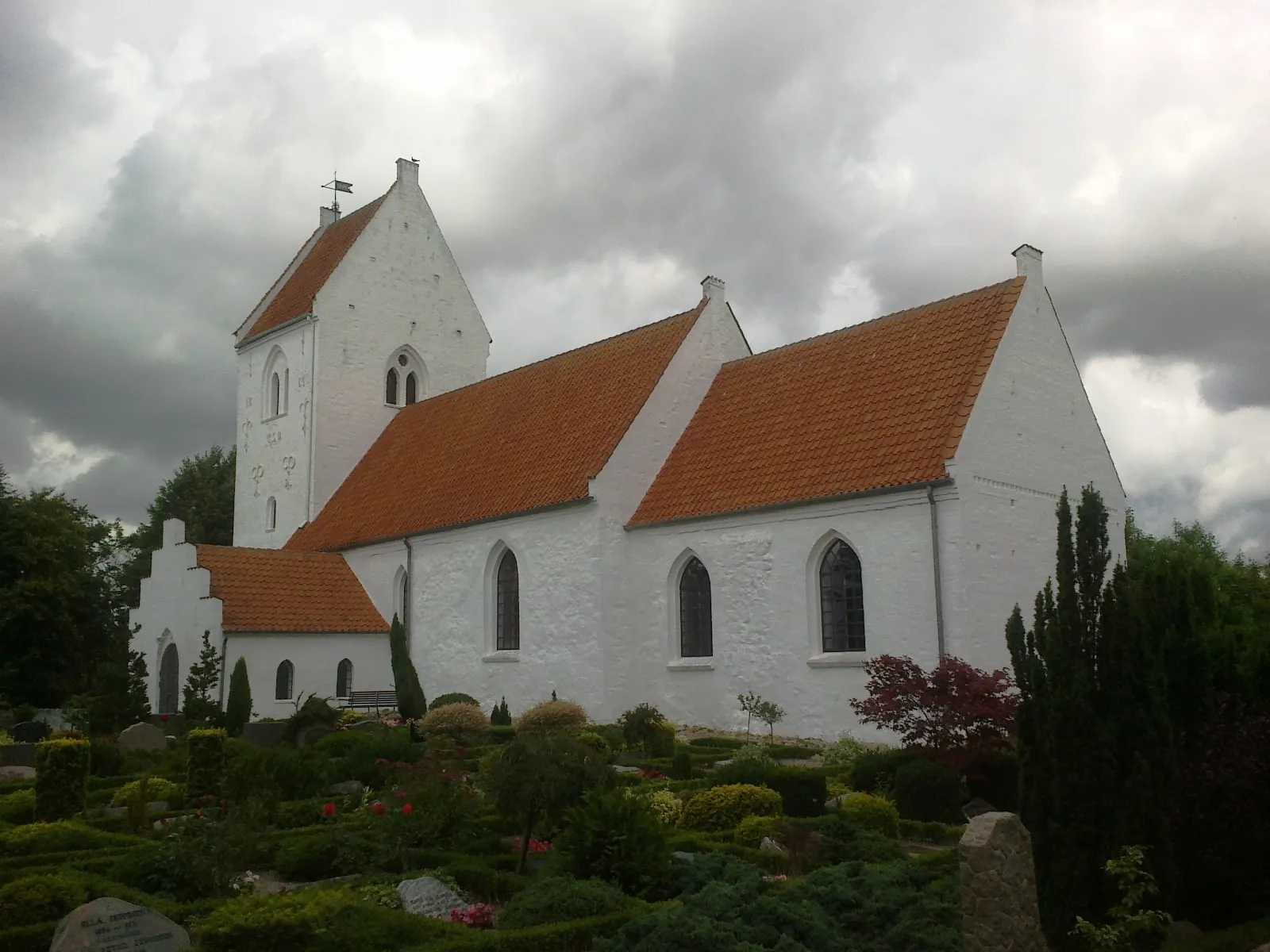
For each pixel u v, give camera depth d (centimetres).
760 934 871
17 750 2431
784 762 2241
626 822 1141
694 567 2833
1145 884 957
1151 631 1237
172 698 3422
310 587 3519
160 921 937
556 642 2989
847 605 2472
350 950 904
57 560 4400
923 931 884
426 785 1379
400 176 4634
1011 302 2562
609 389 3319
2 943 942
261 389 4588
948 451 2294
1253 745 1180
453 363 4688
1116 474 2825
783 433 2808
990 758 1725
